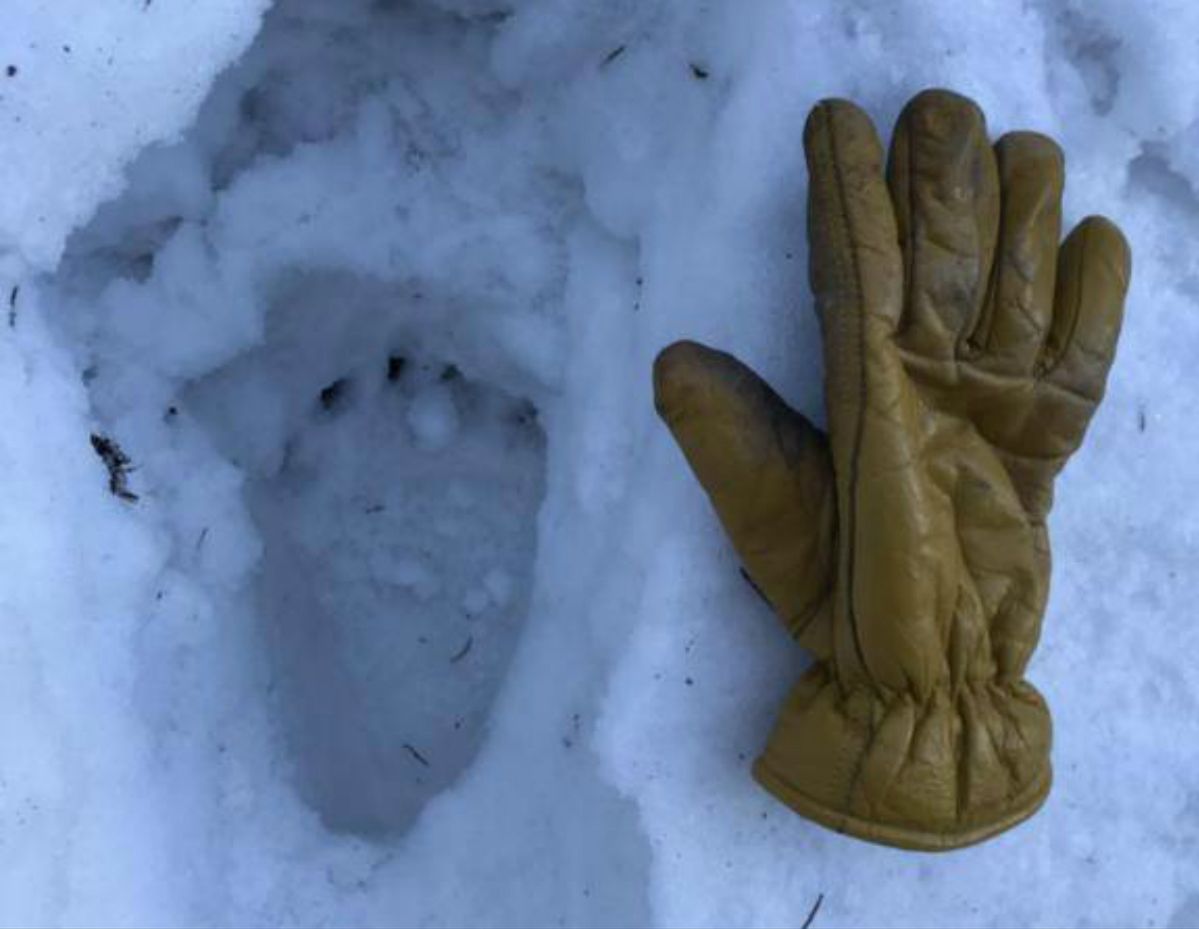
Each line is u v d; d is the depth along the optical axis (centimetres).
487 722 81
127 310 74
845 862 73
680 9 73
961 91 72
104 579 71
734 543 69
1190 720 77
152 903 71
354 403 82
